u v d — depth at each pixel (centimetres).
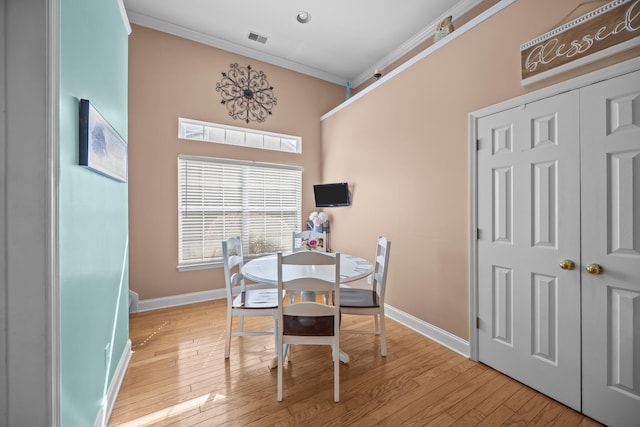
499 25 190
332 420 148
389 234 297
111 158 156
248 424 145
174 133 321
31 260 91
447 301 230
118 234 183
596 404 145
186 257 329
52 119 93
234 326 267
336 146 393
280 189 395
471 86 210
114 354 170
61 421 99
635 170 133
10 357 90
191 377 185
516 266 181
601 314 144
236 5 287
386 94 301
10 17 89
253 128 372
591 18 143
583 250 150
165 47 317
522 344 178
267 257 255
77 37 115
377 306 210
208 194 342
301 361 206
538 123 169
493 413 153
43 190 92
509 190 185
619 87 137
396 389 174
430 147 247
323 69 419
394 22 313
